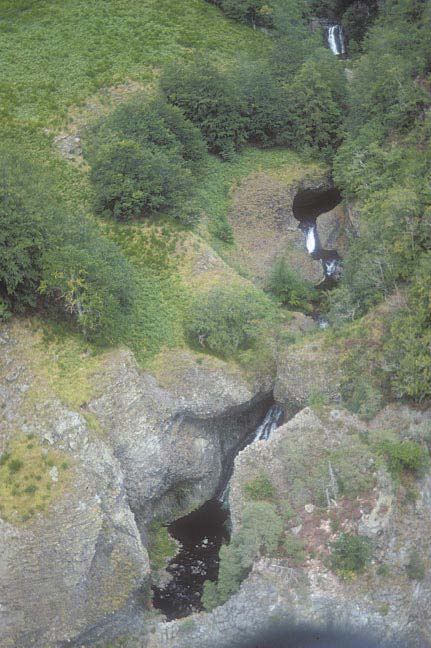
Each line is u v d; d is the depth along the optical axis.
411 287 54.22
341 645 42.78
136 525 47.78
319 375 53.31
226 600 44.28
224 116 74.19
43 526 43.91
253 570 44.09
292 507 46.41
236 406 54.25
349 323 56.06
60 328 53.28
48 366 50.91
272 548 44.53
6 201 53.25
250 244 69.31
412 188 59.72
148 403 51.66
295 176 73.88
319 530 45.03
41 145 71.31
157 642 43.97
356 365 52.66
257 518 45.12
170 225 64.25
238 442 56.78
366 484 45.53
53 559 43.56
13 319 53.03
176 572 48.78
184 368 54.22
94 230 59.09
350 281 59.78
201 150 71.69
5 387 50.22
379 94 70.81
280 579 43.66
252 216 71.06
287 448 48.41
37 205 55.28
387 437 47.84
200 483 54.09
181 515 53.25
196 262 61.88
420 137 66.31
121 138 67.50
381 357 52.03
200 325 55.53
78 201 66.44
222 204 70.81
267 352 56.12
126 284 56.03
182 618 45.38
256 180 73.31
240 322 56.28
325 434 49.31
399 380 50.31
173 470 52.41
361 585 43.31
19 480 45.38
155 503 52.59
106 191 64.12
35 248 53.66
